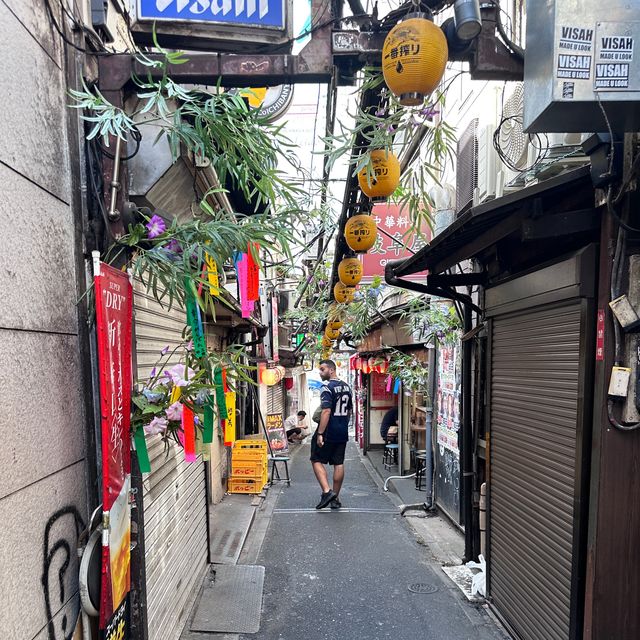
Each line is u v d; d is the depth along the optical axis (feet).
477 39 7.75
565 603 9.32
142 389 8.63
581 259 8.68
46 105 6.57
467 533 16.75
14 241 5.58
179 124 6.77
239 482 27.43
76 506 7.04
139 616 8.23
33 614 5.75
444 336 21.35
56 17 6.98
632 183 7.67
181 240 7.21
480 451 16.25
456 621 13.14
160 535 10.81
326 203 16.53
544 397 10.36
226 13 8.47
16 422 5.49
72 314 7.12
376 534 20.59
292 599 14.53
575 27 5.86
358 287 24.91
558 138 11.08
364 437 50.98
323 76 8.17
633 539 8.28
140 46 9.23
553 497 9.90
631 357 8.02
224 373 8.36
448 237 10.03
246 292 13.34
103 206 7.87
